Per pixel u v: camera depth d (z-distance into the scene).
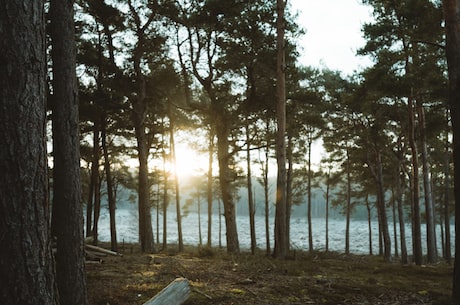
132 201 34.22
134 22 17.12
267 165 27.30
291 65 15.73
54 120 5.94
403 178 30.53
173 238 60.69
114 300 6.34
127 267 8.87
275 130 23.30
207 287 7.20
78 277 5.71
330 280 8.22
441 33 15.05
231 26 15.22
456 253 6.49
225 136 17.50
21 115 2.75
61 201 5.78
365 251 45.38
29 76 2.82
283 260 12.01
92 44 17.66
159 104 19.56
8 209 2.67
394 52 16.47
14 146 2.71
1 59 2.73
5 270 2.63
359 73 19.41
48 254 2.88
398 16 15.84
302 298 6.91
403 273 9.87
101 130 18.84
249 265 9.83
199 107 17.48
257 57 15.33
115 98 18.08
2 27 2.75
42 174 2.87
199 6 15.21
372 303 6.84
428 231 17.97
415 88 15.40
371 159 29.00
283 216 12.95
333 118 25.36
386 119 22.89
